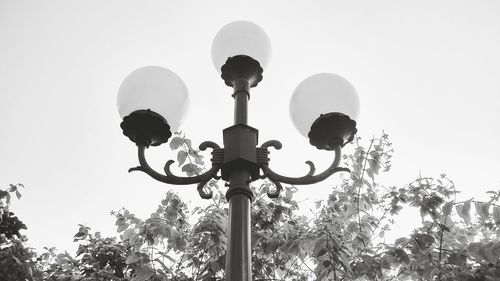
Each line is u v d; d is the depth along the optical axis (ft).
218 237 11.45
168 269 11.82
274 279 12.64
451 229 11.45
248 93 7.91
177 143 11.73
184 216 12.29
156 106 7.48
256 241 11.96
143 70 7.88
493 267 10.09
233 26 8.98
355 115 7.70
